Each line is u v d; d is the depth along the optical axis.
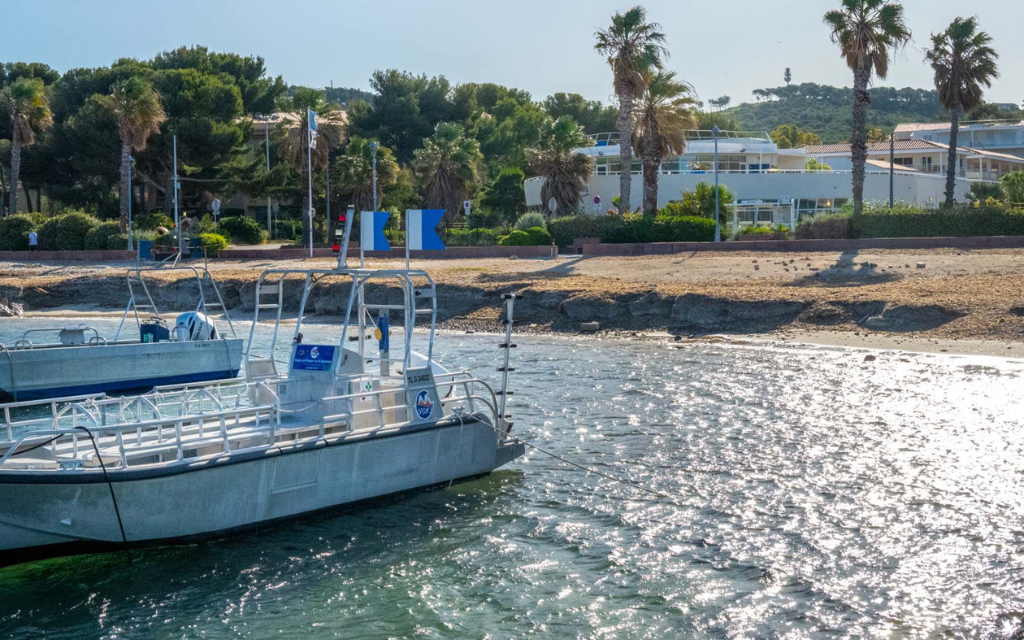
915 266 37.91
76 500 11.34
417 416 14.12
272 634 9.99
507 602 10.64
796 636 9.74
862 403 20.47
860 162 48.44
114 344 25.64
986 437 17.27
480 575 11.39
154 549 12.05
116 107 56.78
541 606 10.53
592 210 63.59
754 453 16.48
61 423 16.69
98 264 52.25
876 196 62.41
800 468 15.49
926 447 16.66
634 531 12.73
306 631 10.03
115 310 43.38
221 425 12.46
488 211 70.62
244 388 16.50
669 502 13.88
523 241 52.44
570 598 10.72
